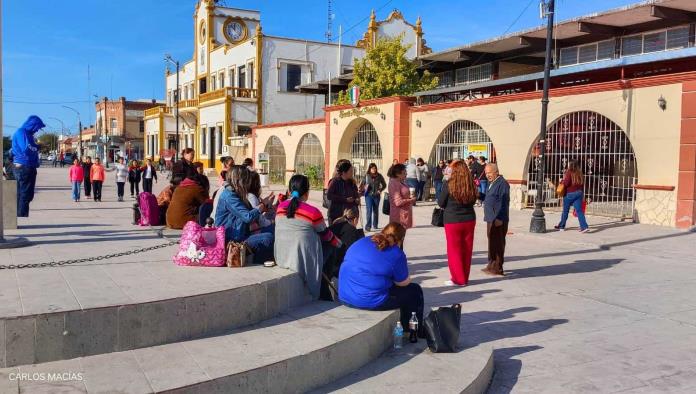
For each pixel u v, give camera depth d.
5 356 3.84
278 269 5.86
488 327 6.56
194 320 4.61
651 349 5.88
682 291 8.26
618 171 16.31
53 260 6.22
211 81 48.44
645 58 15.73
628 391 4.88
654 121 14.66
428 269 9.66
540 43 22.56
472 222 8.38
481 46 23.70
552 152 17.95
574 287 8.48
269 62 41.88
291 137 33.03
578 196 13.79
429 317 5.43
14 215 9.56
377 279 5.61
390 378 4.71
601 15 18.64
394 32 41.06
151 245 7.54
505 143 19.14
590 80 19.20
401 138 23.69
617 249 11.66
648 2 17.25
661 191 14.56
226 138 41.38
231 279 5.28
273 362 4.12
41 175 41.66
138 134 75.19
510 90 22.16
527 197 18.66
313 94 41.91
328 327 5.06
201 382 3.71
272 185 34.50
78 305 4.16
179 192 9.79
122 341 4.23
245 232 6.58
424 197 22.66
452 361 5.14
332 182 9.17
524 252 11.52
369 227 14.27
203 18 48.97
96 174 19.28
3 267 5.63
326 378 4.55
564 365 5.47
